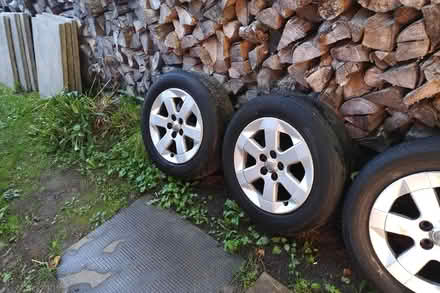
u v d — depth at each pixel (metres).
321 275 1.80
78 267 2.00
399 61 1.59
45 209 2.43
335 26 1.69
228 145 2.05
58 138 3.04
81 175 2.71
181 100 2.31
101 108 3.18
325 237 1.98
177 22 2.53
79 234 2.21
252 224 2.11
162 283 1.86
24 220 2.34
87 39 3.57
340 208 1.94
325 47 1.79
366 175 1.56
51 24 3.49
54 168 2.81
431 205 1.44
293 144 1.77
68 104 3.26
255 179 1.96
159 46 2.79
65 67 3.51
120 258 2.02
